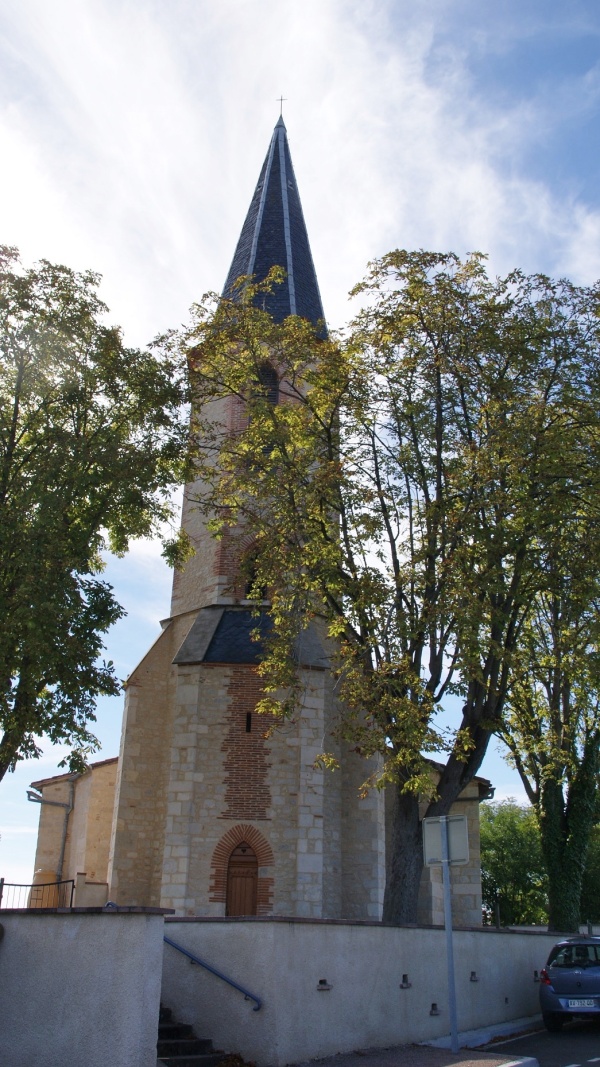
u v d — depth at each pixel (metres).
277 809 20.20
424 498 17.33
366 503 17.02
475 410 17.45
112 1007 8.73
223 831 19.97
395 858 16.41
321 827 20.05
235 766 20.58
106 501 16.27
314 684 21.27
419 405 17.39
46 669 14.58
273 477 17.17
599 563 15.30
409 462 17.77
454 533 15.83
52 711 15.05
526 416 15.78
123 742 22.28
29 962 9.26
